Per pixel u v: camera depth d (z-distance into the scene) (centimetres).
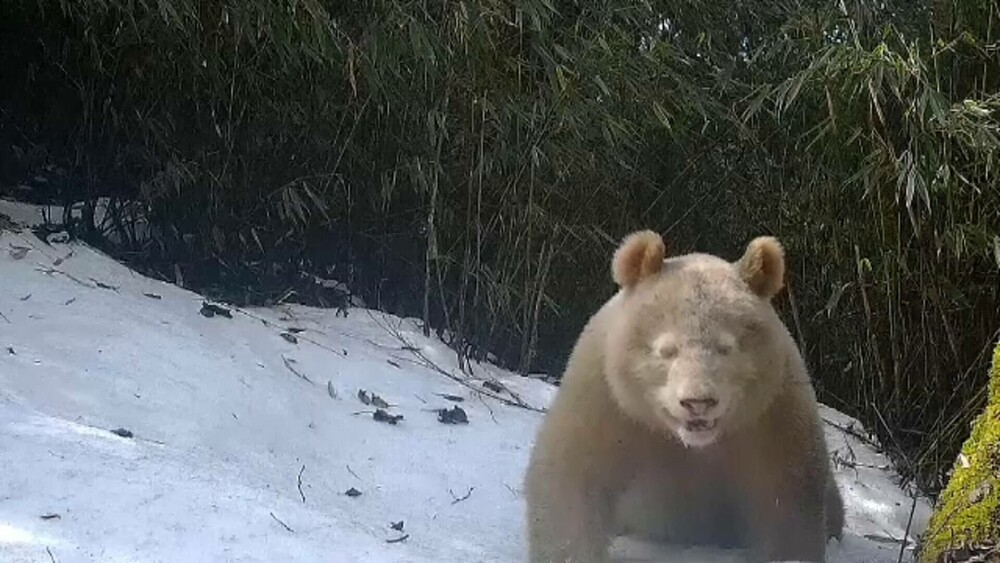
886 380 607
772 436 370
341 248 698
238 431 453
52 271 575
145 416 436
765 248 352
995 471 315
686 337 329
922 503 541
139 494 334
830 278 632
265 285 670
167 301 584
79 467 346
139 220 687
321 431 484
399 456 478
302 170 669
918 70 509
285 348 567
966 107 507
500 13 576
